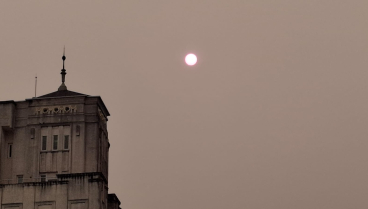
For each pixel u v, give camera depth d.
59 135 169.88
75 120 170.50
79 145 168.50
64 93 176.75
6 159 169.25
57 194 157.88
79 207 156.75
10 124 169.88
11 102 171.88
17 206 157.75
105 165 181.12
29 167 167.75
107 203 177.38
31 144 169.50
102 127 178.75
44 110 172.12
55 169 167.12
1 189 158.88
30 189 158.75
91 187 158.00
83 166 166.62
